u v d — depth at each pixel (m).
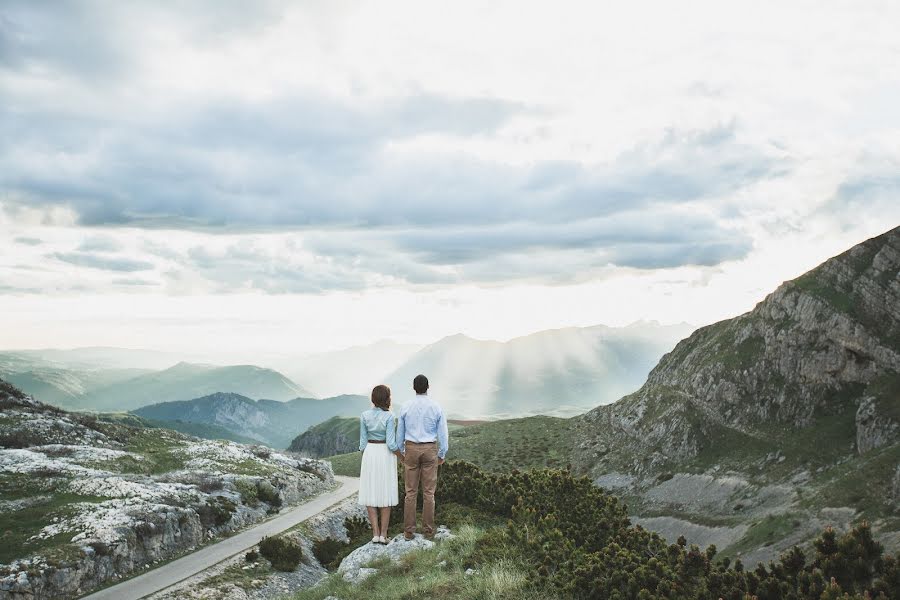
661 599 10.05
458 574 11.59
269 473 66.00
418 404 14.58
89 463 54.41
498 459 145.38
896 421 89.19
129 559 36.56
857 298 115.56
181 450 69.81
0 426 60.66
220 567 37.72
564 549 12.48
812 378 113.06
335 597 12.57
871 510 67.81
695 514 97.62
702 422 121.94
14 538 34.38
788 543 71.06
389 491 14.63
